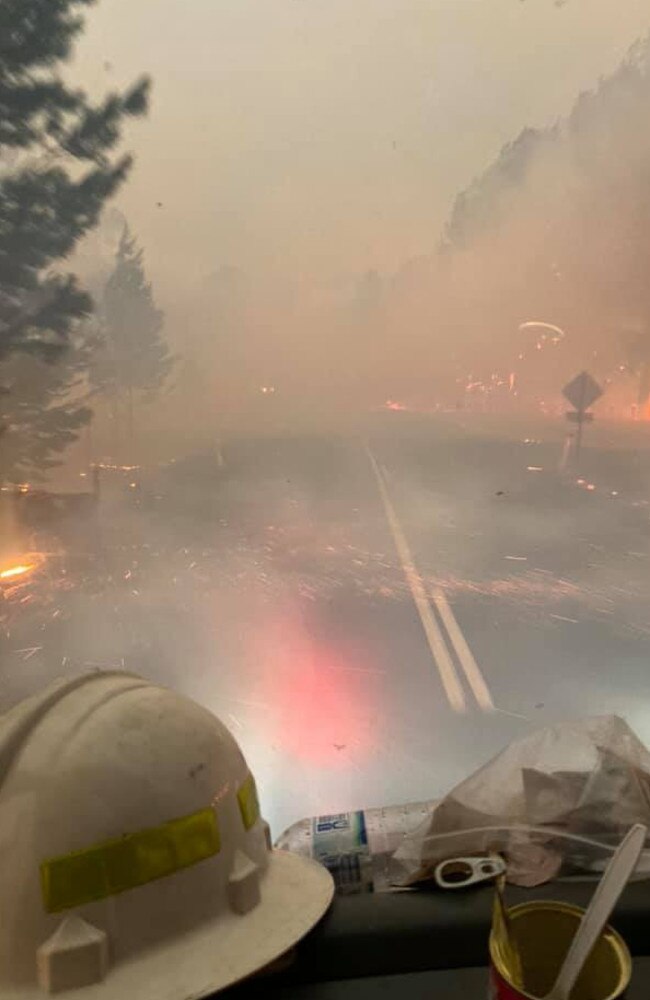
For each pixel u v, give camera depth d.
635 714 5.08
